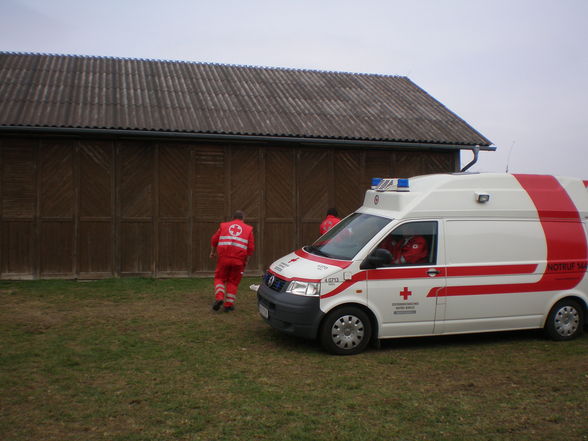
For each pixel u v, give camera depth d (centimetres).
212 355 643
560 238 741
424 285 682
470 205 714
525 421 464
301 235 1259
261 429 437
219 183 1209
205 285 1097
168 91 1330
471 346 712
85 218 1138
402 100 1525
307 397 510
